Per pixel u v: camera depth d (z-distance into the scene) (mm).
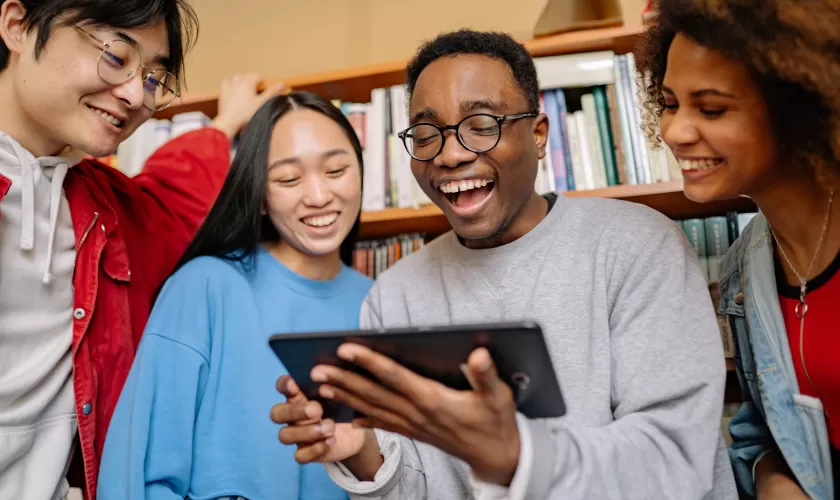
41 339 1168
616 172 1566
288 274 1262
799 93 765
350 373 678
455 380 656
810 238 920
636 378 816
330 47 2229
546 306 921
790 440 932
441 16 2127
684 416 771
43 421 1163
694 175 841
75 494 1255
